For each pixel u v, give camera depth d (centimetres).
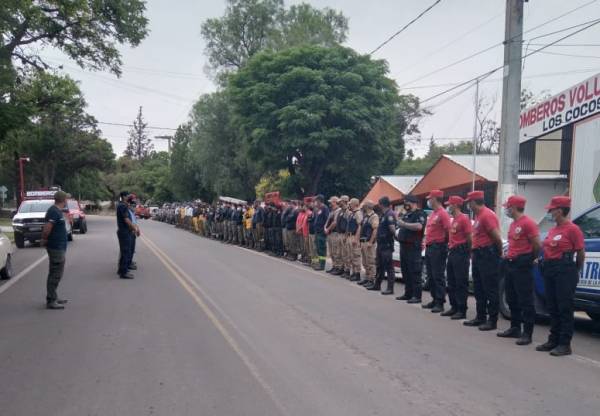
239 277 1318
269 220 1925
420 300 1037
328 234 1443
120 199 1311
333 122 2558
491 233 821
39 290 1125
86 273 1374
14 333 764
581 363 655
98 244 2300
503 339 772
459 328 834
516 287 756
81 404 504
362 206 1270
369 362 636
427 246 984
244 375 585
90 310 917
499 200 1405
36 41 1894
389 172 4272
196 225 3216
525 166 2102
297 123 2428
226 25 4109
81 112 5347
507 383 571
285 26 3984
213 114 3912
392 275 1130
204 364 622
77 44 1992
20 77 1903
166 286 1167
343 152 2612
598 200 1570
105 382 563
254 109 2700
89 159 5484
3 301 1004
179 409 491
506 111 1396
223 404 503
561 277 696
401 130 4675
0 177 5647
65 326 804
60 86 2891
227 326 802
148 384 557
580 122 1653
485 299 851
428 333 791
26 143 4700
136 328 790
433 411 490
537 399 525
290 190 3056
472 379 582
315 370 603
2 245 1245
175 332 766
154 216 6644
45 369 606
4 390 541
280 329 788
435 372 604
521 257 747
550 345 712
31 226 2159
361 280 1310
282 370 602
